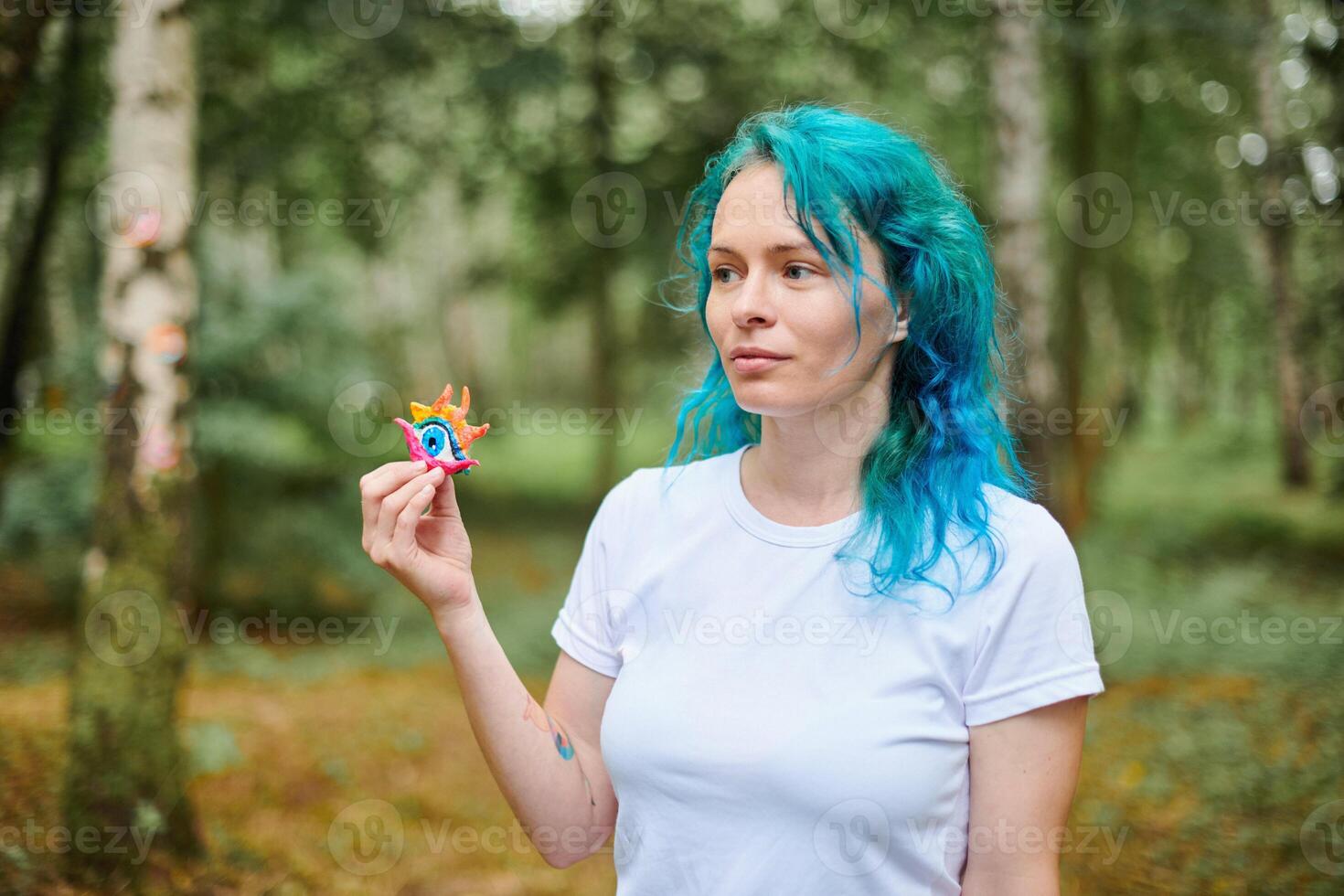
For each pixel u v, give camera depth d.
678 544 1.47
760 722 1.32
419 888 4.11
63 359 8.09
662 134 12.11
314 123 10.97
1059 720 1.32
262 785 4.89
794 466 1.44
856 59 11.24
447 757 5.73
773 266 1.35
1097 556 10.48
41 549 8.55
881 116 1.58
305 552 8.85
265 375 8.42
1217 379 26.86
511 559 12.29
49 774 4.32
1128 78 13.54
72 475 8.09
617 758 1.40
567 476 18.45
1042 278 7.27
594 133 12.23
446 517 1.48
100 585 3.82
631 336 15.06
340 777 5.16
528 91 10.70
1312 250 11.40
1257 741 5.34
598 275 13.49
